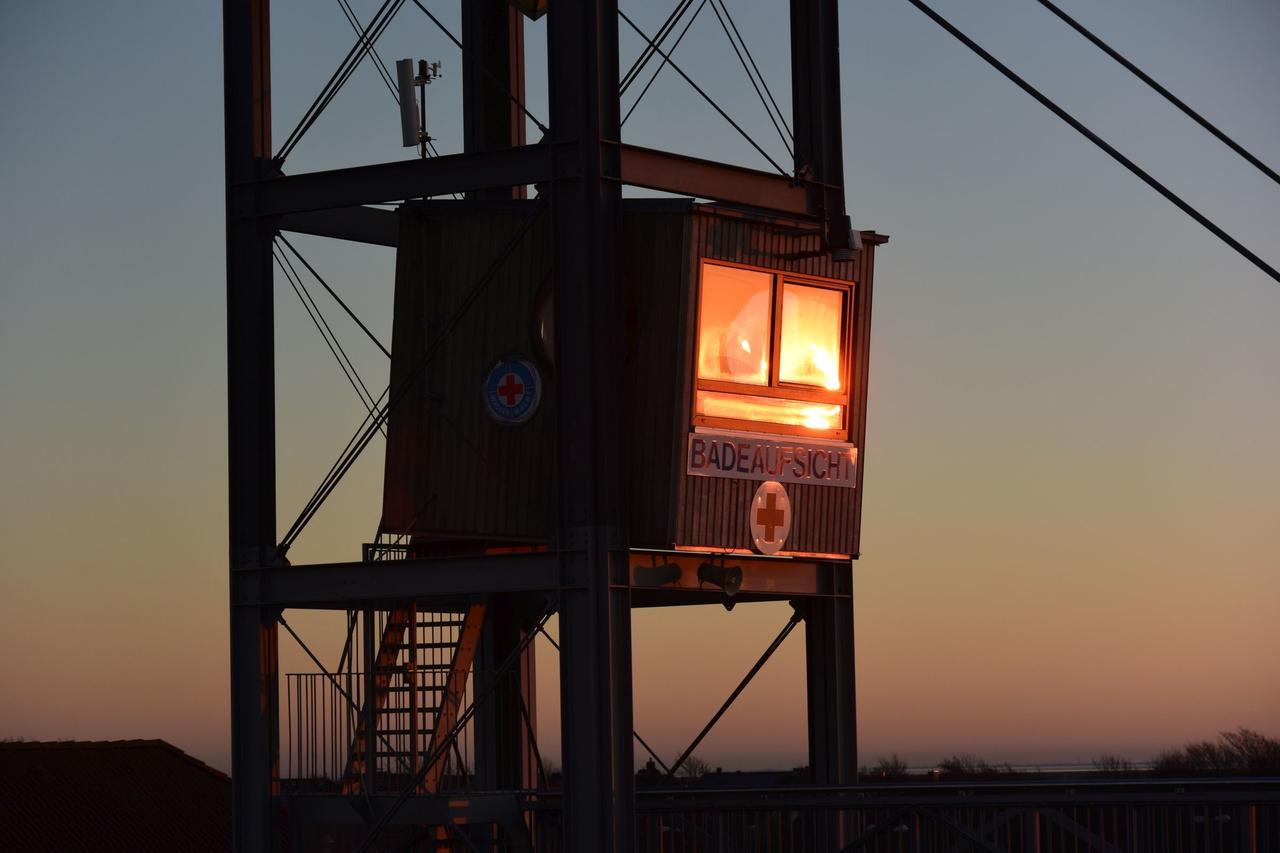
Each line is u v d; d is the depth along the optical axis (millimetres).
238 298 39375
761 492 38656
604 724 34906
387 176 37938
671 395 37281
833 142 39938
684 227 37344
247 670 38750
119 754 69812
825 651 41656
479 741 44156
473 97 45719
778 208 38844
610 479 35656
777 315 39031
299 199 38750
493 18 46000
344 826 42156
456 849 41312
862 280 40656
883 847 33969
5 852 59625
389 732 38938
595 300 35812
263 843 38250
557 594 35531
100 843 61969
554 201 36188
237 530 39031
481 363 39719
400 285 40500
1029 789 32906
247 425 39156
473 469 39625
